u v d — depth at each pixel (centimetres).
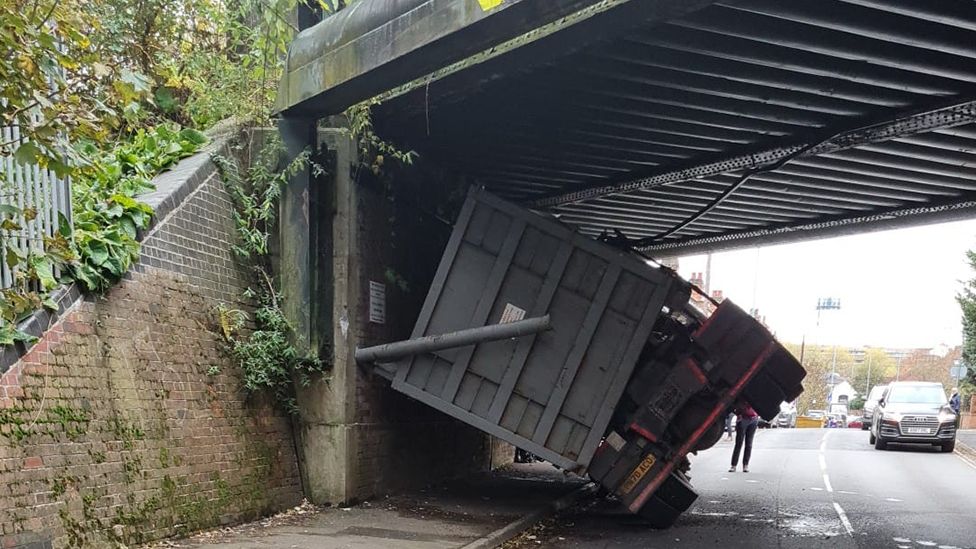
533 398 955
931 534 961
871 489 1392
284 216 945
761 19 717
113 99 586
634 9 677
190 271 803
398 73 808
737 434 1667
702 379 927
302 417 950
